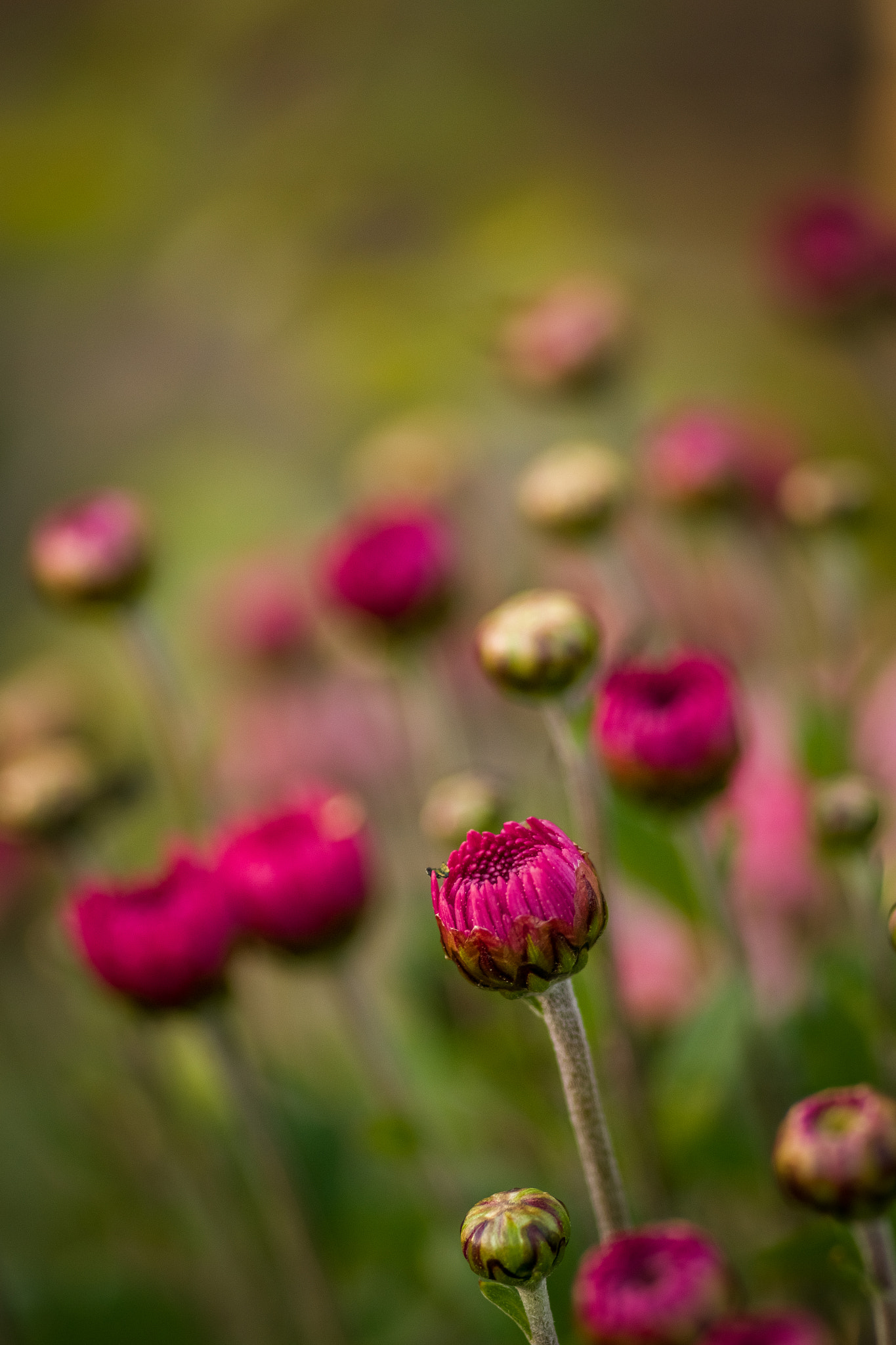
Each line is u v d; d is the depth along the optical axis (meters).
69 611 0.50
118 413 0.89
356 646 0.56
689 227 1.16
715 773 0.42
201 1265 0.50
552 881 0.36
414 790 0.57
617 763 0.42
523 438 0.71
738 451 0.53
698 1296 0.38
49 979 0.54
